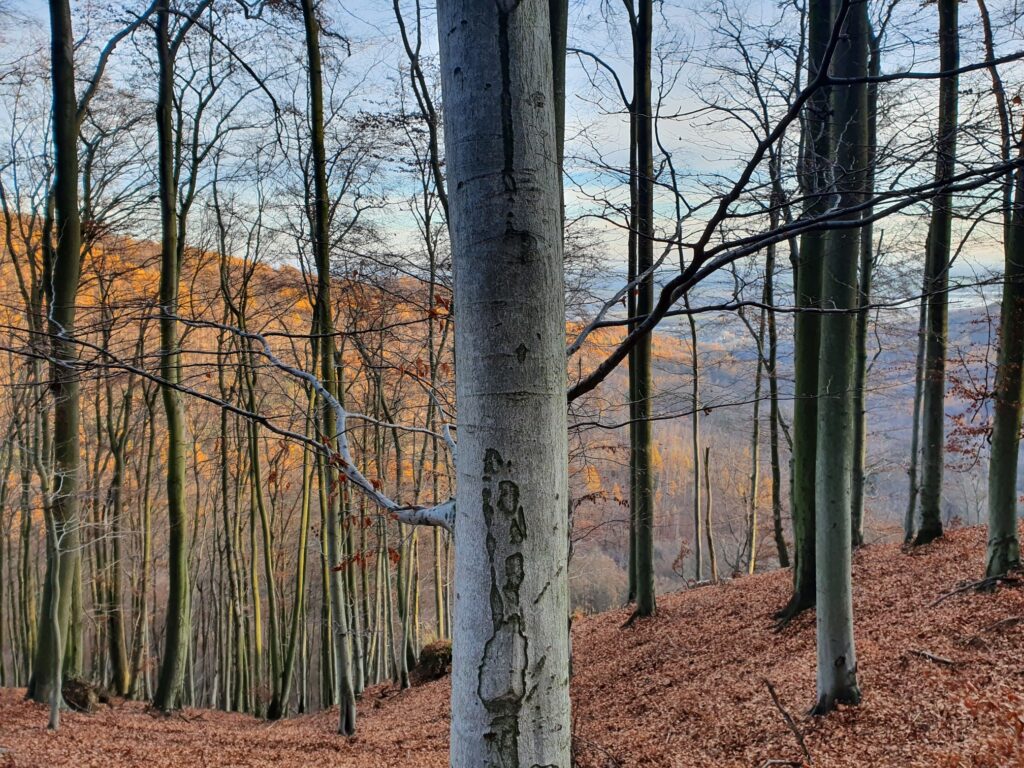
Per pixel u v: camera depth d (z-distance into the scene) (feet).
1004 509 27.17
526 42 4.07
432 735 33.65
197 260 54.60
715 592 44.42
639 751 23.53
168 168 37.35
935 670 21.53
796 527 33.63
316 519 75.82
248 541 86.07
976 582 27.73
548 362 4.12
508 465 4.04
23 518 60.70
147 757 28.63
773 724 21.99
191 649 70.69
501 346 4.04
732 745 21.70
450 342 38.29
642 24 32.83
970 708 18.16
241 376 44.29
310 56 28.14
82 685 39.24
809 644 29.40
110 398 51.65
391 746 31.78
